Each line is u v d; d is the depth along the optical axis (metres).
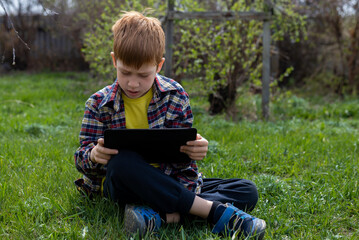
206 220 2.09
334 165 3.22
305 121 5.55
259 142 3.96
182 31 5.32
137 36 1.86
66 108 6.16
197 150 1.97
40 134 4.36
